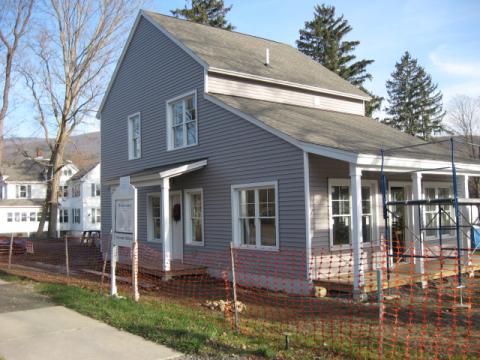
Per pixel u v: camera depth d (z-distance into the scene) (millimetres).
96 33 30781
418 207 11547
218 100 13398
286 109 14547
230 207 12906
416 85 55406
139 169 17125
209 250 13641
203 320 7602
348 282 10070
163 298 10086
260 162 11945
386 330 7199
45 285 10922
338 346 6125
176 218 15016
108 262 17750
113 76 18703
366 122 16922
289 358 5664
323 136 11461
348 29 45750
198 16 42719
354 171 9953
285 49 20891
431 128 54344
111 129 19047
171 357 5809
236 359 5676
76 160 54250
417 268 11328
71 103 32031
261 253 11922
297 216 10930
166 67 15820
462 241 15172
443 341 6570
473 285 11328
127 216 9617
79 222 49562
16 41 30969
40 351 6066
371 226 12641
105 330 7043
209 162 13719
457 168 12867
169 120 15656
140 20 17281
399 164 10742
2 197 52312
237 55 16266
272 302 9742
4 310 8438
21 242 21875
